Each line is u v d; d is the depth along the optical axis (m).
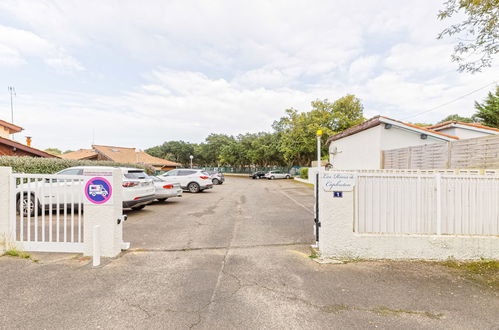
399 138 12.70
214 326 2.60
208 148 55.97
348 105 29.62
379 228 4.47
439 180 4.39
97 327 2.56
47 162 12.71
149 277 3.69
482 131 13.97
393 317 2.78
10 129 18.94
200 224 7.09
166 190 11.13
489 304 3.04
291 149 33.59
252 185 24.33
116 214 4.52
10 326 2.56
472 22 5.75
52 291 3.26
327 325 2.63
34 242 4.61
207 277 3.71
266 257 4.53
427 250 4.31
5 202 4.49
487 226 4.37
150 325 2.60
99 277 3.66
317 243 5.11
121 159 32.81
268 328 2.58
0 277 3.63
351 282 3.57
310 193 15.86
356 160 15.14
